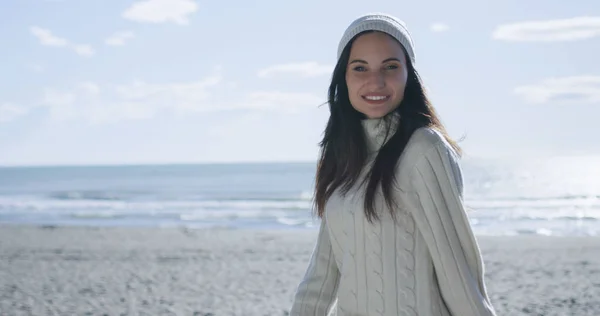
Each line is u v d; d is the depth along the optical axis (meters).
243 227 22.53
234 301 10.10
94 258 14.78
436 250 2.36
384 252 2.43
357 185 2.54
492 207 31.38
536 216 26.48
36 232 20.30
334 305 2.80
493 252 14.83
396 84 2.49
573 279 11.45
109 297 10.65
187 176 91.38
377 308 2.44
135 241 17.75
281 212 29.19
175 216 27.89
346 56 2.58
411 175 2.39
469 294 2.34
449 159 2.39
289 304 9.80
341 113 2.62
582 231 20.89
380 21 2.52
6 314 9.65
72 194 50.34
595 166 98.06
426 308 2.38
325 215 2.65
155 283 11.72
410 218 2.42
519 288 10.82
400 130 2.46
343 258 2.57
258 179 76.62
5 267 13.77
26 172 131.75
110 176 100.44
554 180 60.75
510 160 142.62
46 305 10.20
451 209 2.35
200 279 11.99
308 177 80.56
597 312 9.13
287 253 15.02
